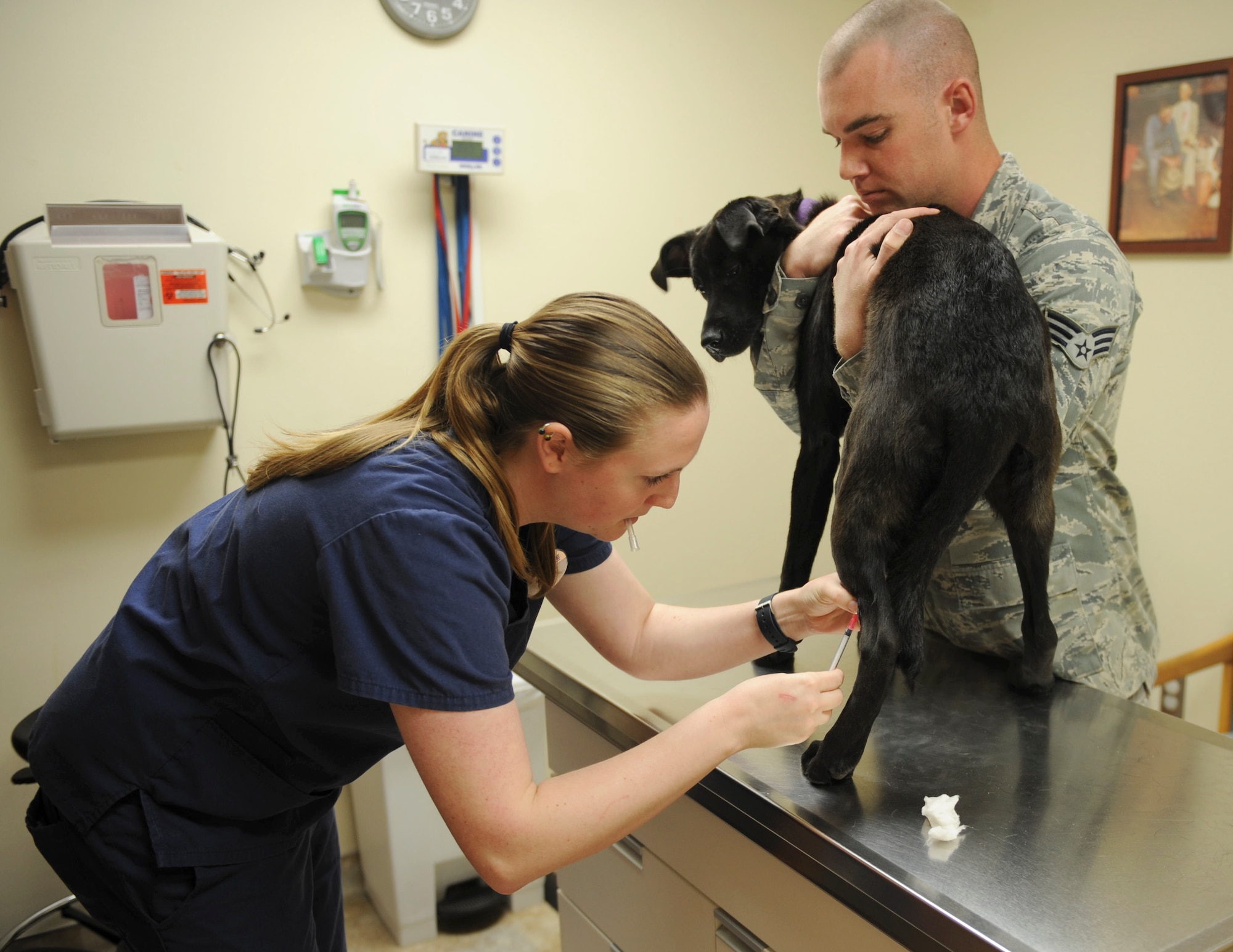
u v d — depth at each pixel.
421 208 2.14
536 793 0.79
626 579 1.12
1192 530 2.06
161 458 1.97
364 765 0.99
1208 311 1.97
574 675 1.32
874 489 0.90
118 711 0.93
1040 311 0.96
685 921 1.19
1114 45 2.07
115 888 0.96
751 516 2.69
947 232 0.95
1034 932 0.75
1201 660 1.69
